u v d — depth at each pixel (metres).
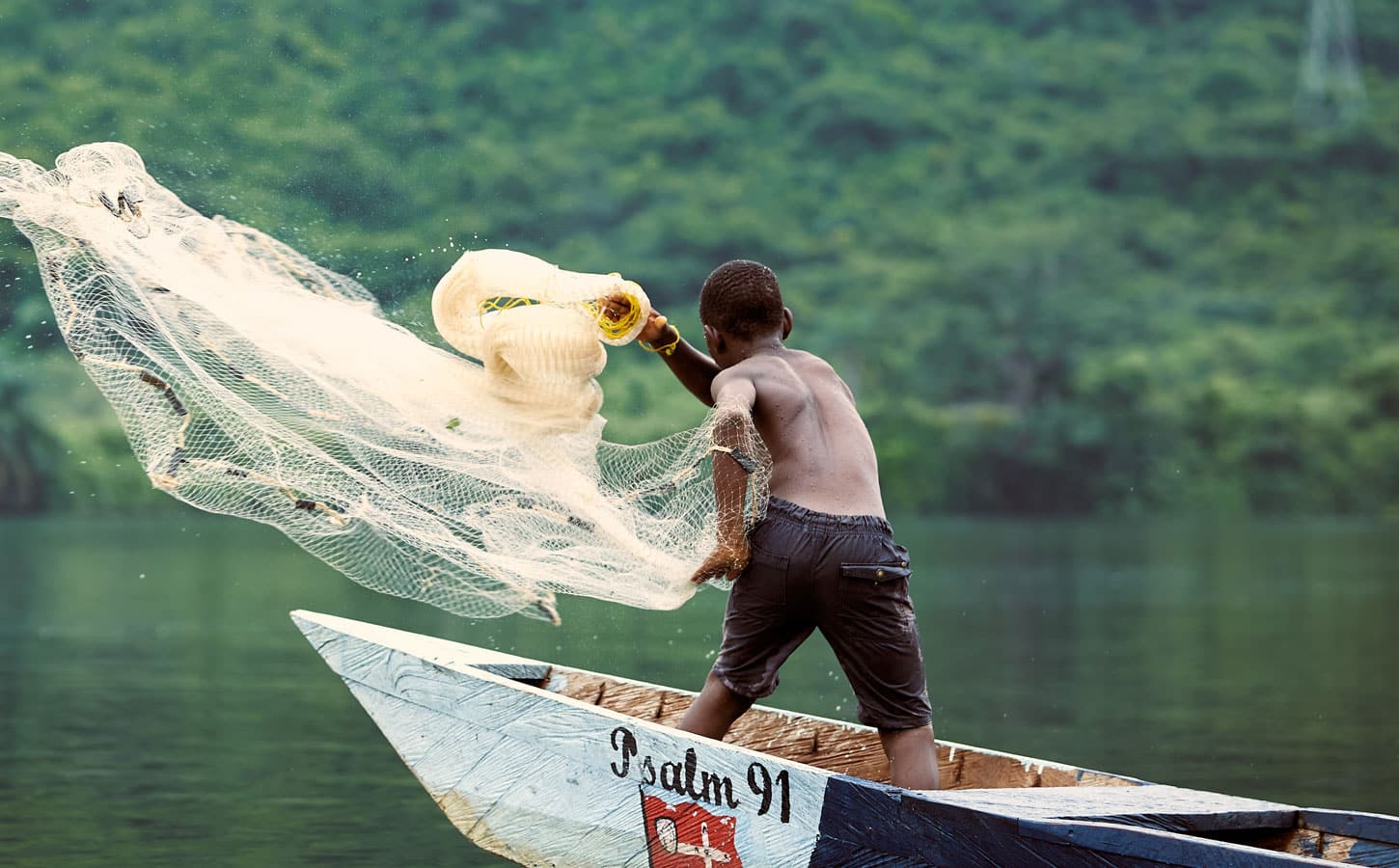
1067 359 102.62
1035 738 11.62
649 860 6.03
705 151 125.00
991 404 102.12
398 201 53.75
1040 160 130.62
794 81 134.25
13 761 10.42
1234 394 97.75
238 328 6.70
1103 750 11.07
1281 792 9.60
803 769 5.61
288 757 10.65
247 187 50.22
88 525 58.25
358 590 27.31
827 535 6.05
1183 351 103.81
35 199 6.46
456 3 121.75
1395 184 133.62
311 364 6.72
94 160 6.56
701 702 6.31
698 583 6.31
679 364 6.89
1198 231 125.06
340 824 8.66
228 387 6.68
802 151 128.00
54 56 59.88
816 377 6.43
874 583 6.07
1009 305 104.62
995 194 126.38
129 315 6.61
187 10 58.25
